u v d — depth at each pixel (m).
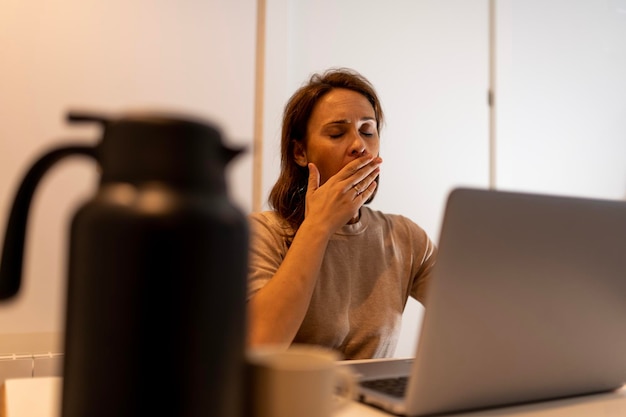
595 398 0.75
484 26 2.64
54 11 1.76
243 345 0.41
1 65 1.69
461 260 0.57
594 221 0.64
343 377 0.57
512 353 0.64
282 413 0.46
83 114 0.42
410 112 2.43
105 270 0.37
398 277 1.37
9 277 0.43
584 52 2.90
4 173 1.69
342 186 1.14
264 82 2.05
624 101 3.00
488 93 2.63
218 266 0.38
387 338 1.29
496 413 0.66
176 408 0.36
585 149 2.88
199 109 1.97
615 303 0.69
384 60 2.37
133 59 1.87
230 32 2.03
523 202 0.59
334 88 1.38
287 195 1.40
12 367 1.60
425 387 0.60
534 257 0.61
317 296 1.23
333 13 2.24
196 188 0.40
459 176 2.55
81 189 1.75
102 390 0.37
